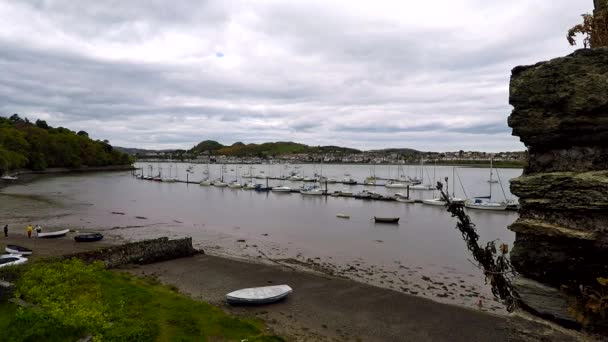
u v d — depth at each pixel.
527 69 7.25
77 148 189.88
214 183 133.00
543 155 7.26
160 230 51.50
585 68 6.53
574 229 6.42
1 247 35.47
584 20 8.44
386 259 37.44
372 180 142.25
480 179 163.50
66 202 77.06
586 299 6.27
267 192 110.38
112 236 46.03
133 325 17.03
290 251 40.75
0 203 71.06
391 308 23.83
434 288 28.78
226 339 17.53
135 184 132.75
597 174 6.28
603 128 6.43
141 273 29.42
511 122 7.49
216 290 26.28
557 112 6.84
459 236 49.19
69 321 15.18
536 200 6.93
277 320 21.52
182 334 17.28
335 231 52.53
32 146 163.50
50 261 25.59
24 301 17.41
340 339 19.52
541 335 6.74
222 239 46.59
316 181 143.50
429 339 19.89
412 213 70.31
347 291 26.77
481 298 26.73
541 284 6.89
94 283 21.59
